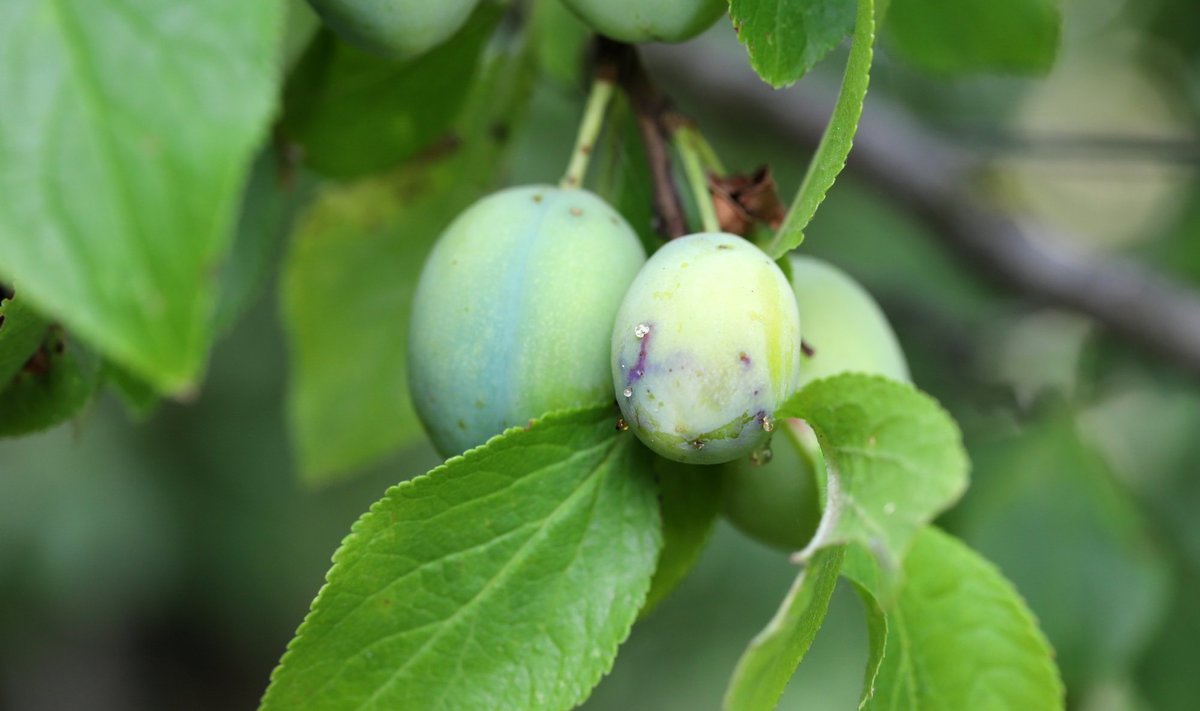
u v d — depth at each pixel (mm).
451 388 456
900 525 444
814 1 448
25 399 462
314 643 437
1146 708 615
